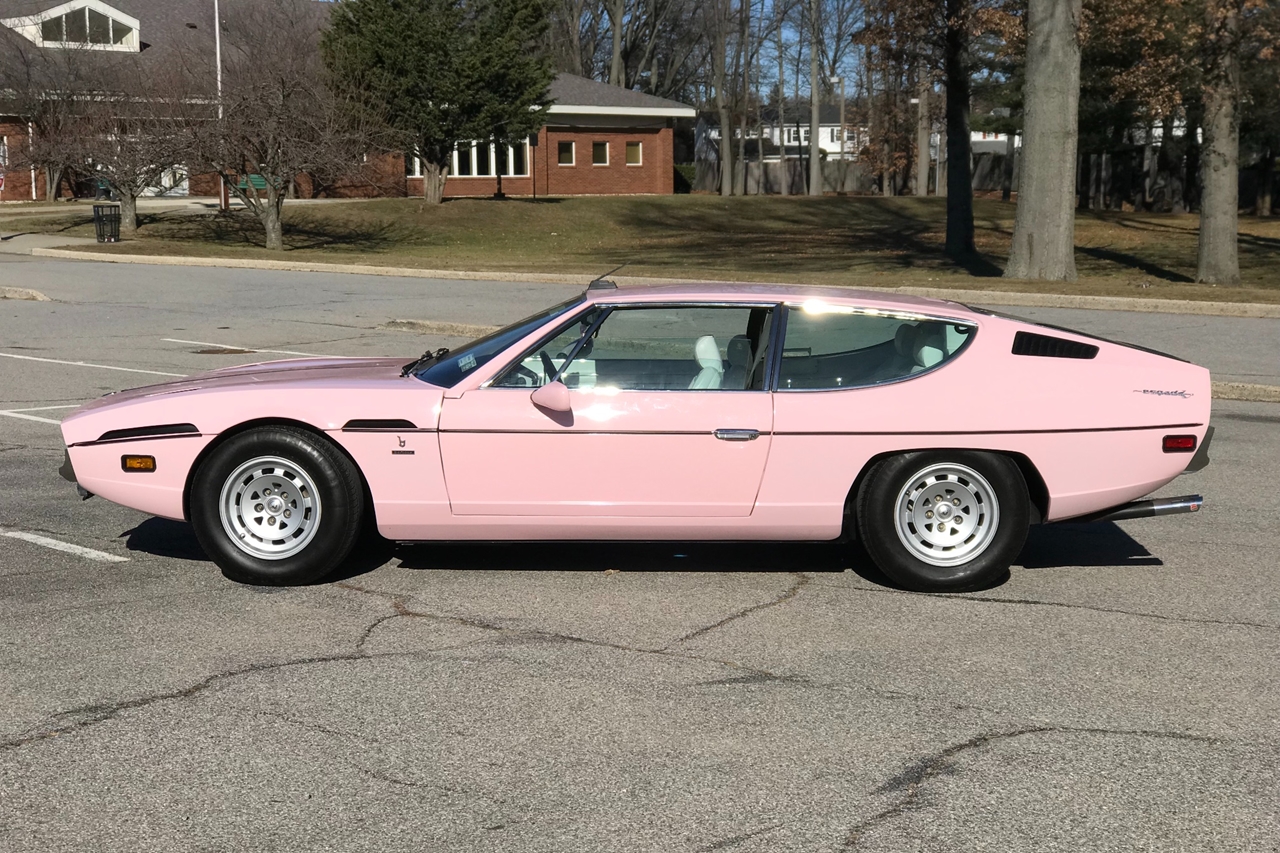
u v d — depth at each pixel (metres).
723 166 68.62
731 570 6.54
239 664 5.08
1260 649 5.39
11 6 45.03
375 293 22.77
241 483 6.09
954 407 6.01
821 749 4.31
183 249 31.44
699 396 5.99
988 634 5.56
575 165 56.69
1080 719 4.60
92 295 22.20
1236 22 23.73
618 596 6.07
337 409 5.98
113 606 5.81
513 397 5.99
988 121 54.19
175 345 15.82
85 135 35.25
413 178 53.03
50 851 3.59
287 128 33.97
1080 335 6.29
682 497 6.01
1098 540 7.30
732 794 3.96
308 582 6.16
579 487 6.00
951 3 30.98
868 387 6.05
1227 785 4.06
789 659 5.21
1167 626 5.70
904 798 3.95
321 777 4.06
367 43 41.66
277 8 43.38
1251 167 57.88
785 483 6.01
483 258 35.41
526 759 4.21
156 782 4.02
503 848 3.61
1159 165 56.91
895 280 24.17
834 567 6.62
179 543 6.91
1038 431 6.03
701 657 5.22
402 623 5.62
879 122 69.31
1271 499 8.32
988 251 37.62
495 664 5.11
